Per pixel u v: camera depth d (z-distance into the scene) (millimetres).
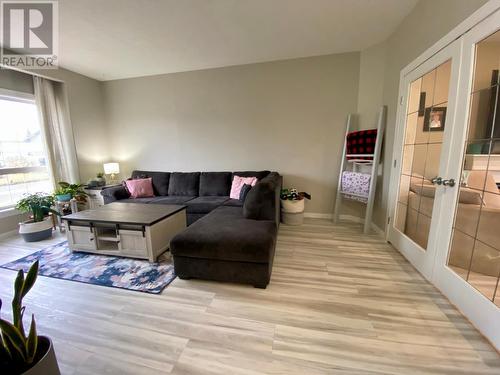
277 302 1656
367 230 2979
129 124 4277
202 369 1162
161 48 2975
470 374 1118
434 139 1928
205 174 3707
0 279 2043
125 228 2285
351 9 2221
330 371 1139
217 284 1895
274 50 3109
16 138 3258
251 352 1253
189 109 3936
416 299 1673
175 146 4121
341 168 3342
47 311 1602
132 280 1966
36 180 3502
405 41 2363
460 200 1602
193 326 1443
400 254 2381
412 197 2254
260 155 3752
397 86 2545
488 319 1299
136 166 4395
